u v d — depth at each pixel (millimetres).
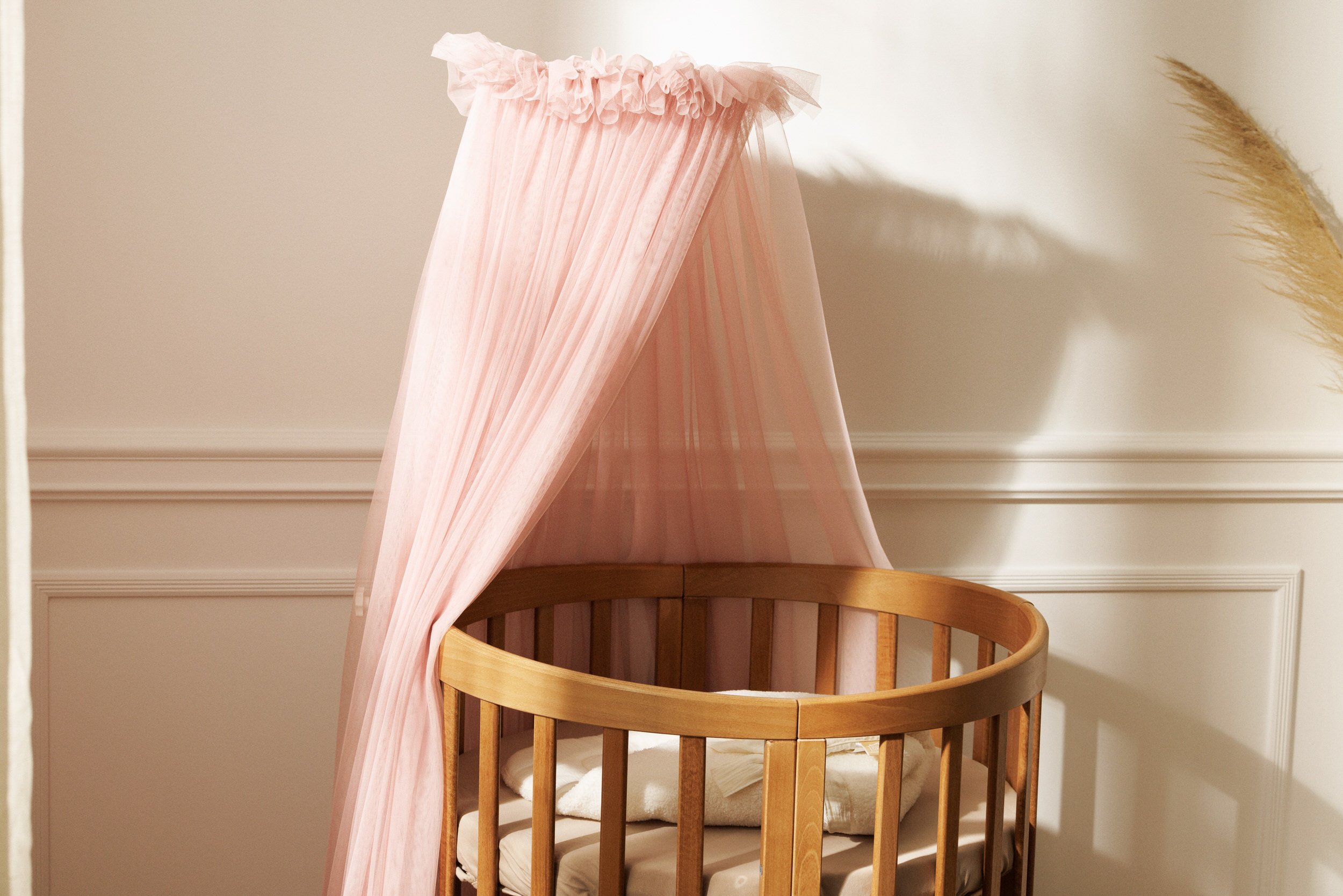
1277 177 1879
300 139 1707
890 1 1798
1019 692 1225
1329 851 2016
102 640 1736
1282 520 1957
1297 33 1880
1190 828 1990
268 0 1684
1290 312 1914
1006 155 1842
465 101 1376
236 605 1763
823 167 1810
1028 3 1824
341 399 1750
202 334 1709
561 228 1310
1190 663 1966
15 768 676
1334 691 1999
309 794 1801
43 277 1663
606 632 1694
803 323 1499
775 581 1700
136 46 1659
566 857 1211
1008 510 1898
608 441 1648
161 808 1771
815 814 1085
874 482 1847
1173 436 1909
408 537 1350
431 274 1367
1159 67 1856
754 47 1779
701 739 1088
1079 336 1882
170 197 1685
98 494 1693
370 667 1369
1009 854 1365
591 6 1747
